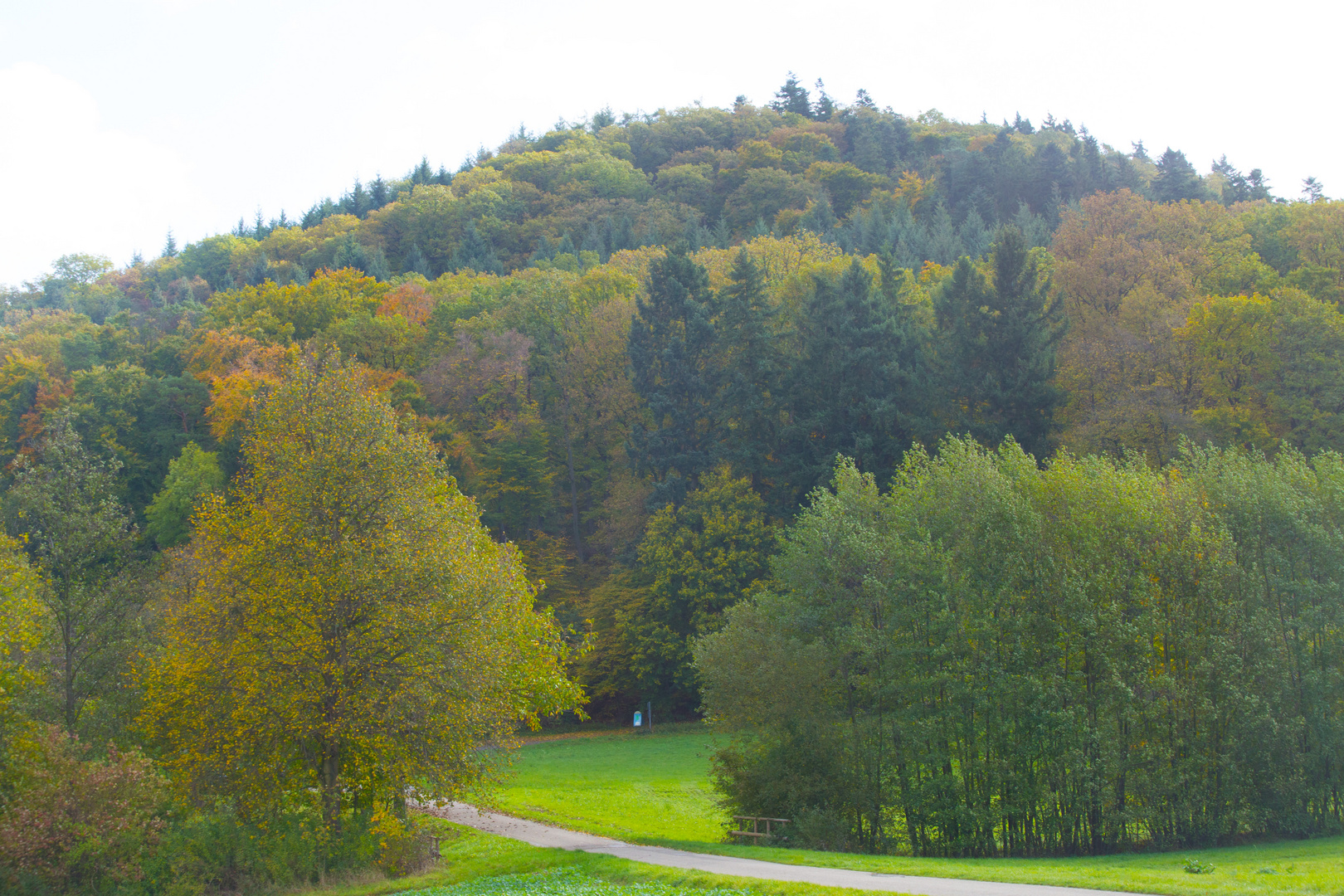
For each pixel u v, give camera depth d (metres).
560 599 78.12
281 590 28.31
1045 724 35.28
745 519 71.06
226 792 29.09
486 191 172.38
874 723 37.12
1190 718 37.34
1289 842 35.41
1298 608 38.97
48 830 24.75
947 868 25.70
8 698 27.62
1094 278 77.25
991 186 158.12
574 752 62.53
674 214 167.12
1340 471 40.84
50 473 34.66
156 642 33.34
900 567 38.44
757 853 29.80
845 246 124.56
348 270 114.75
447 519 31.86
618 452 87.31
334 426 30.36
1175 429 59.69
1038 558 38.34
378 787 31.66
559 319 95.56
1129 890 20.69
